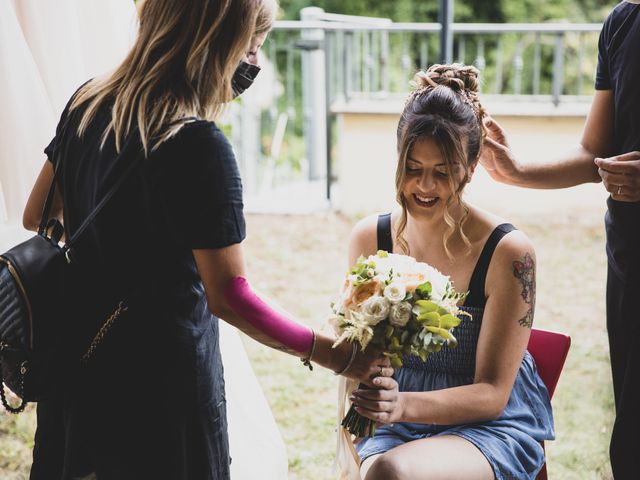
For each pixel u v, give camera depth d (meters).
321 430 3.58
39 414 1.88
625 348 2.35
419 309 1.81
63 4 2.50
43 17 2.50
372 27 6.78
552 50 11.87
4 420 3.32
